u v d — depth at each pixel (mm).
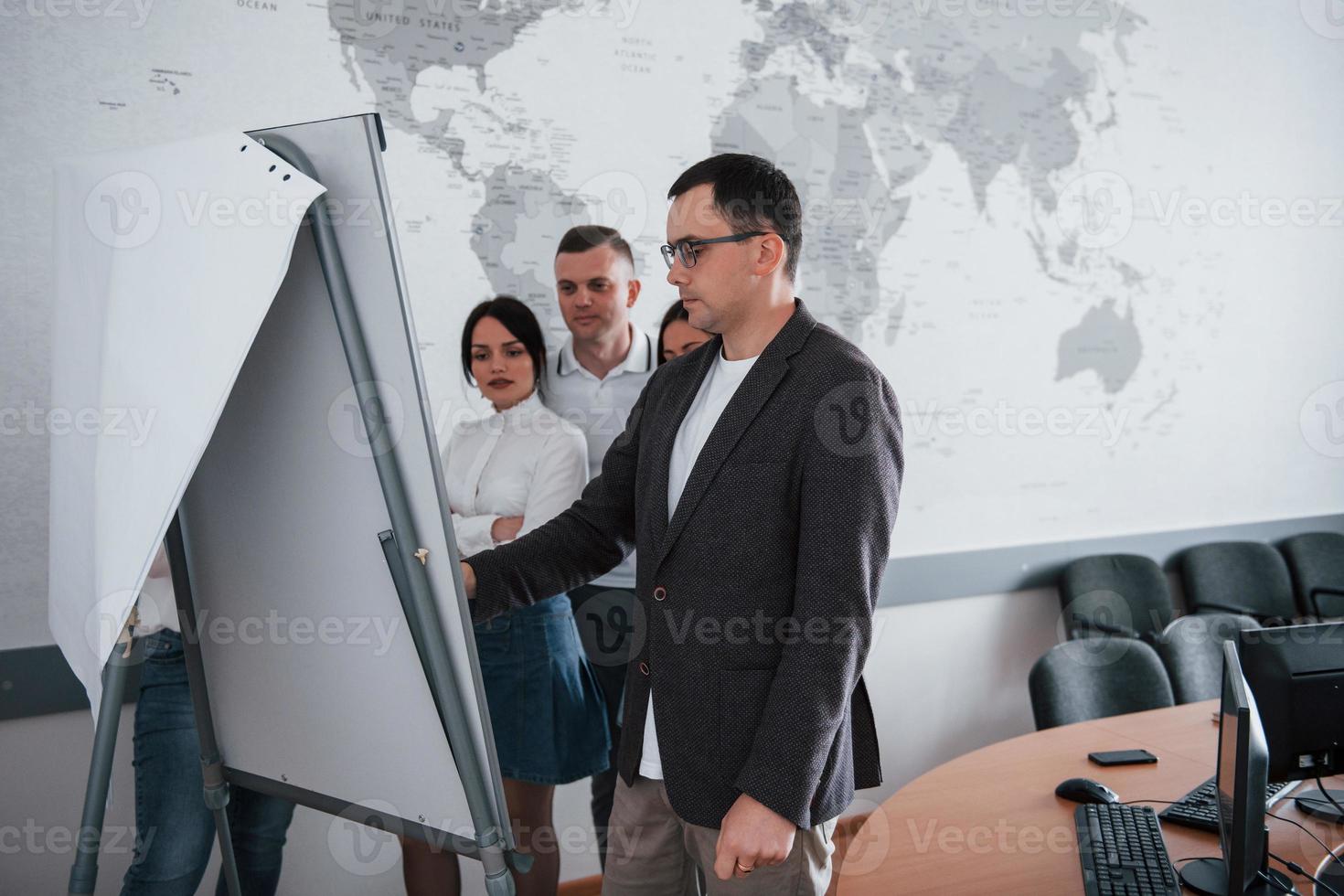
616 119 2590
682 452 1469
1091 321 3391
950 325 3146
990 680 3277
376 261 1094
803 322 1390
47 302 2055
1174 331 3553
